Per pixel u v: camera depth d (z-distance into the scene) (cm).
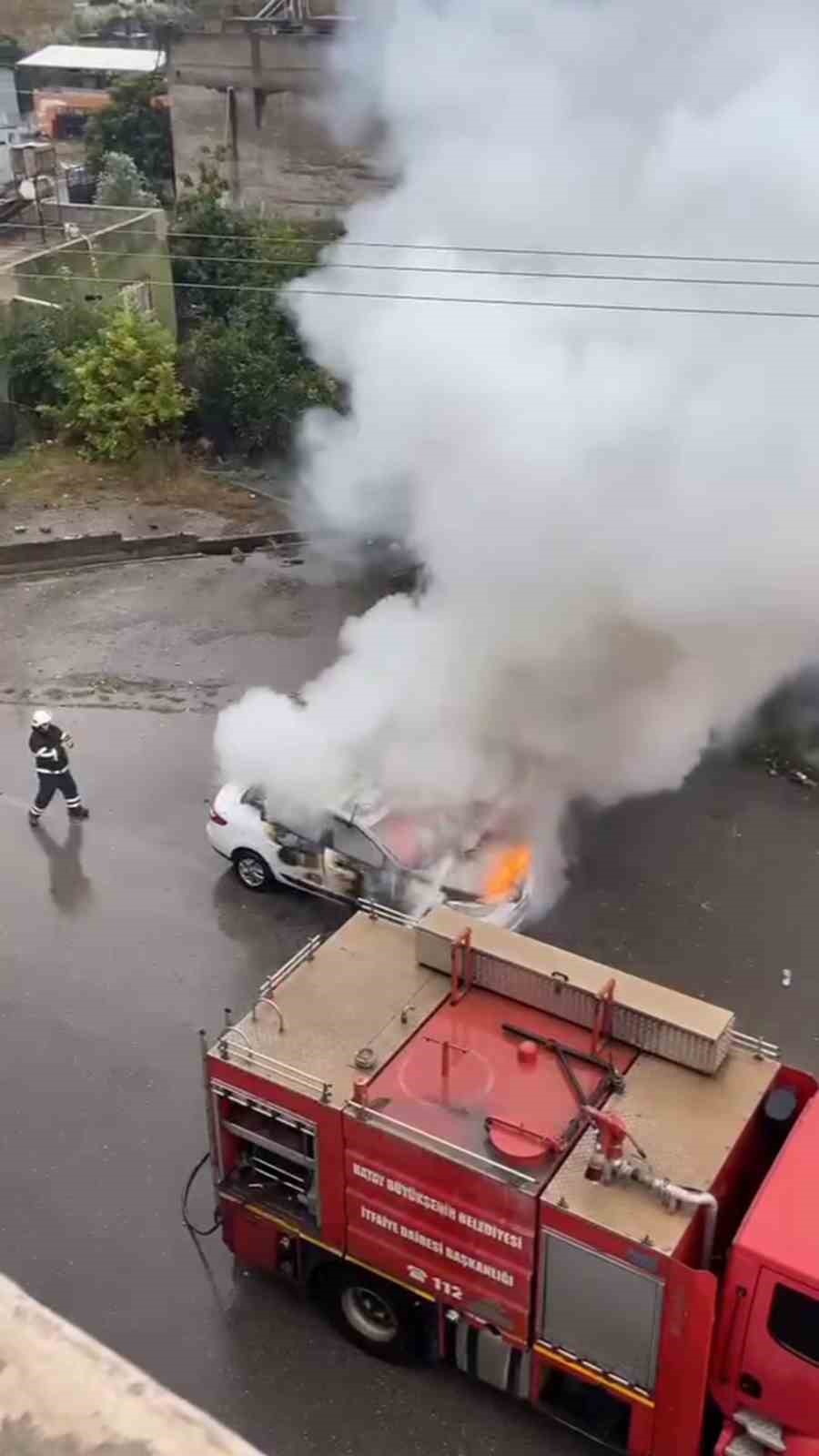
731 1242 622
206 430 2133
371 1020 727
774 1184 612
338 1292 735
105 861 1191
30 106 5106
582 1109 654
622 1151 623
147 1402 205
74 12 5891
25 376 2091
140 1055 964
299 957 772
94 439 2039
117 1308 768
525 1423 705
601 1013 698
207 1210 835
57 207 2508
